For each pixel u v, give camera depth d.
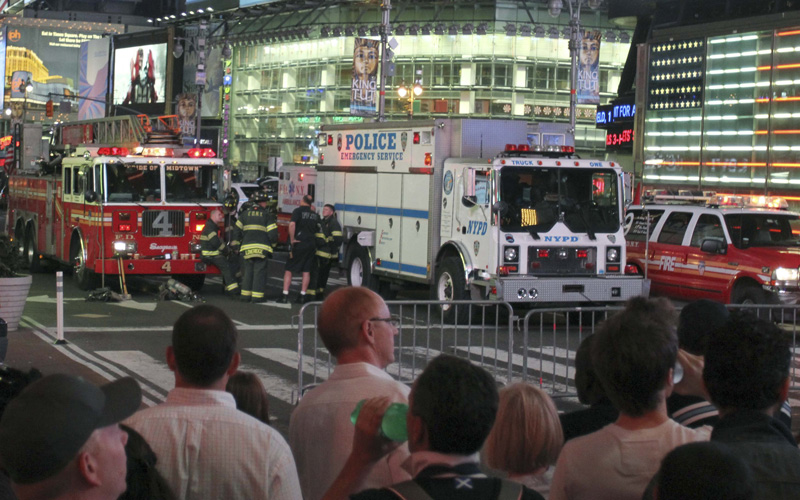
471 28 55.97
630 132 39.69
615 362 3.35
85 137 22.77
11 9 101.00
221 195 18.61
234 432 3.33
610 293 15.27
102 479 2.35
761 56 28.61
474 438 2.68
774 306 9.93
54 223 20.50
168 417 3.34
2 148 49.16
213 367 3.41
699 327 4.57
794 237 16.53
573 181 15.38
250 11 73.44
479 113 64.75
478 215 15.22
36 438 2.22
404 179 16.98
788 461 3.06
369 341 3.88
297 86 72.12
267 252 17.69
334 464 3.70
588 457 3.38
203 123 78.50
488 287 14.88
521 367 11.40
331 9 68.69
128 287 19.72
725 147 29.89
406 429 2.76
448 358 2.77
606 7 63.44
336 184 19.38
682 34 31.48
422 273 16.48
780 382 3.26
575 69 26.77
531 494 2.64
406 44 65.62
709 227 16.47
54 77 102.94
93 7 119.50
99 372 10.86
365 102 28.44
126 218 17.84
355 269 18.55
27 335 13.31
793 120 27.56
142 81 79.06
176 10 113.00
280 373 11.18
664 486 2.34
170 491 2.92
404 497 2.58
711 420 4.20
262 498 3.30
